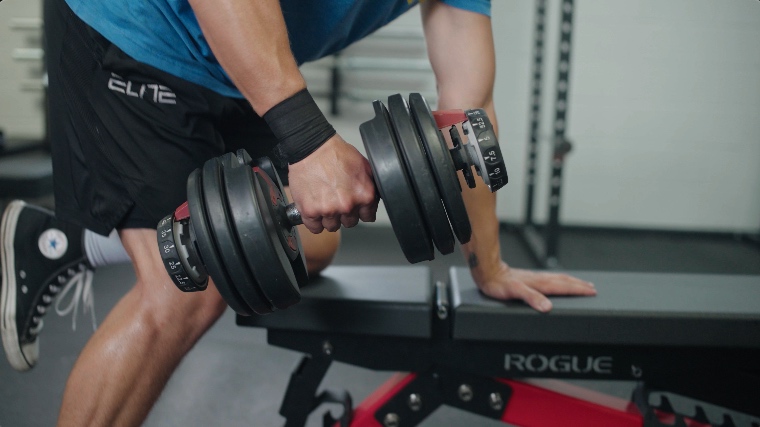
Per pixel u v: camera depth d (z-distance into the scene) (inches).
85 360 36.9
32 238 47.5
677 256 120.2
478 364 42.4
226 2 29.8
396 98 30.6
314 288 44.1
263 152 45.3
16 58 127.7
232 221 29.1
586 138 134.4
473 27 44.0
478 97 44.6
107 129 38.4
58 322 81.0
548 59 132.1
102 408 36.6
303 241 43.6
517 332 40.7
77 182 39.9
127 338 37.2
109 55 37.8
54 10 39.9
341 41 44.1
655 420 41.3
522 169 135.1
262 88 30.7
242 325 42.1
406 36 127.1
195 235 29.7
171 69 38.3
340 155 30.8
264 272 29.1
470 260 43.9
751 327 39.1
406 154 29.0
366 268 49.7
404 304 40.9
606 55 130.6
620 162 134.8
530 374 42.1
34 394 62.6
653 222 136.4
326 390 46.1
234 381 67.1
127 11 37.5
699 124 131.7
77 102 39.1
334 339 42.6
